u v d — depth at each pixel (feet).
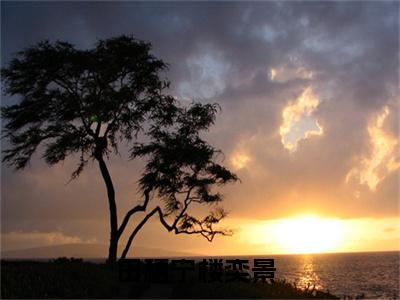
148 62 123.24
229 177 127.65
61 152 120.78
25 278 79.10
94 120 119.14
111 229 118.62
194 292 86.74
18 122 118.42
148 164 123.13
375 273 359.87
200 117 126.52
